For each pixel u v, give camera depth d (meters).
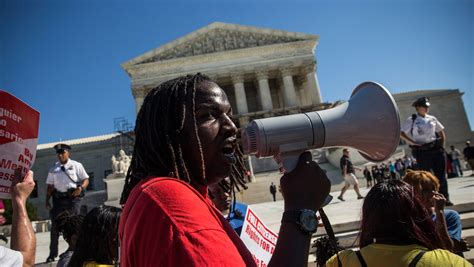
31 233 3.40
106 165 68.62
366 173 34.75
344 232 9.16
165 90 1.81
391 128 2.23
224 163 1.80
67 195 11.13
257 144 2.04
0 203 5.70
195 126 1.72
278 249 1.65
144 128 1.81
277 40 67.19
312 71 65.44
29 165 3.57
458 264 2.84
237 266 1.23
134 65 64.75
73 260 4.38
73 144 69.75
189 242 1.22
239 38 67.38
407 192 3.28
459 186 18.39
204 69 65.19
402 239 3.15
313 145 2.10
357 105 2.29
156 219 1.29
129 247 1.36
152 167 1.81
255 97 75.06
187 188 1.46
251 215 4.56
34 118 3.52
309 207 1.76
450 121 70.50
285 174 1.92
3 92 3.20
